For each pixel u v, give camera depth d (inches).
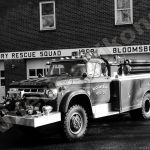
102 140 294.5
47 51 625.9
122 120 401.7
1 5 650.2
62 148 272.1
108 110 337.7
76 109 294.5
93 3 597.0
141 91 382.6
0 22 654.5
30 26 637.3
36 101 290.8
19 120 275.3
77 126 295.3
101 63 339.3
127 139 295.4
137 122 384.2
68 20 613.9
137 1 573.3
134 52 575.2
